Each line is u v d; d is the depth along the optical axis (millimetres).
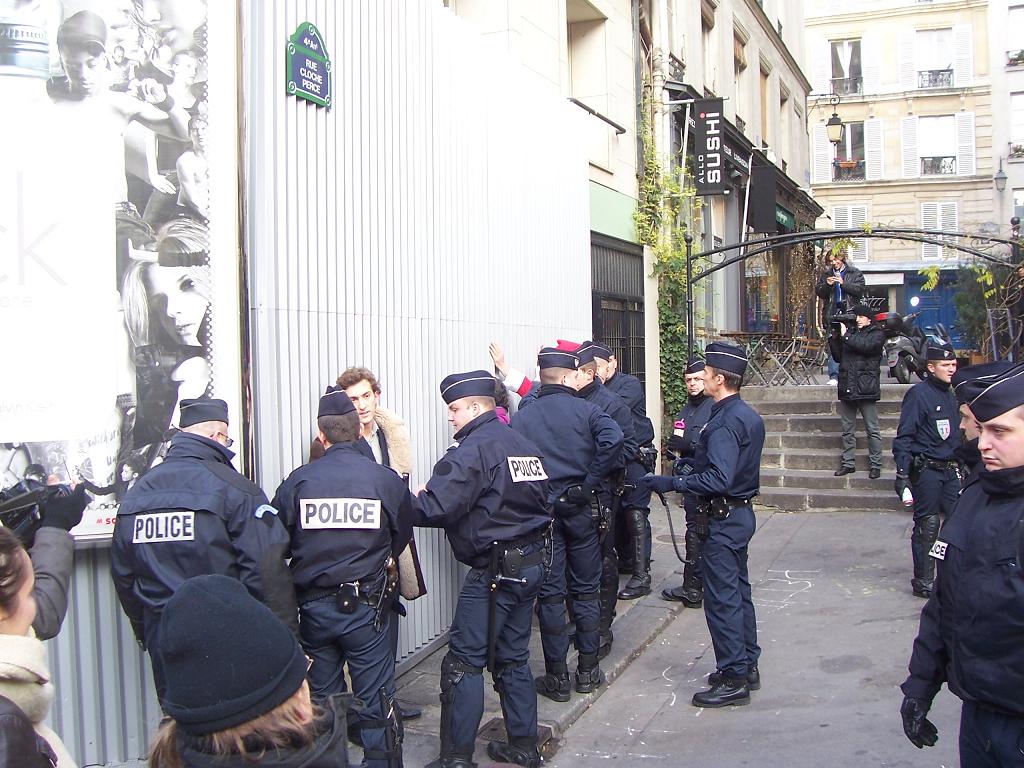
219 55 4066
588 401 5625
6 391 3473
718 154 13258
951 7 35906
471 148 6414
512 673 4242
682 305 12406
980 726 2674
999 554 2543
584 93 10773
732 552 5008
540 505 4305
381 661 3725
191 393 3955
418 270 5668
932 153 36531
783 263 22547
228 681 1509
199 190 4004
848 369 10453
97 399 3660
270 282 4348
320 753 1569
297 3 4551
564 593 5129
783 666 5629
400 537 3865
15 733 1695
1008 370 2752
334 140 4840
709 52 16547
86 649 3715
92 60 3678
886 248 36312
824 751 4383
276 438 4352
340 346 4875
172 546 3199
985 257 12836
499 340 6777
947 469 6812
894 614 6547
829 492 10492
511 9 8367
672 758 4398
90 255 3652
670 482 5094
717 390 5090
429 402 5762
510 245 7008
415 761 4289
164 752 1622
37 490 2855
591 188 9977
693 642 6215
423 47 5785
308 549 3652
